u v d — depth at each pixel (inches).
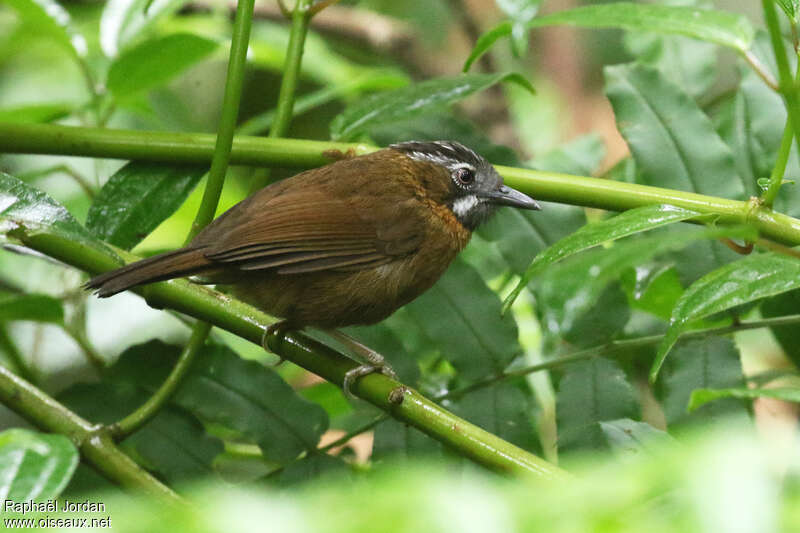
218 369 305.1
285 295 311.0
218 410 301.9
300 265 301.3
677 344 287.9
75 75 528.4
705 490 76.1
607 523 80.4
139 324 450.0
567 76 635.5
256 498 84.2
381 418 294.0
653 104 315.0
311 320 317.1
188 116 507.8
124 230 311.9
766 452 78.7
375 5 631.2
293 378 405.1
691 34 240.7
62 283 367.9
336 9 595.8
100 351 441.1
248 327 271.6
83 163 481.1
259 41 482.6
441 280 316.8
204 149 315.9
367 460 326.3
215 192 297.1
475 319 305.4
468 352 303.1
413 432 288.8
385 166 325.4
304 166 324.2
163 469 301.0
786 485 111.1
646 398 373.7
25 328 437.4
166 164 319.9
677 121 312.2
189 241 297.1
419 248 315.9
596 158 369.7
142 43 343.3
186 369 278.7
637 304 321.4
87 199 445.4
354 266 309.3
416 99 319.6
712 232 153.6
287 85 329.1
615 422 233.6
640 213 204.8
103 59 419.8
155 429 304.3
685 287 297.0
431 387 313.4
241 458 346.9
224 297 277.4
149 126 486.0
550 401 361.7
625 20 246.2
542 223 326.3
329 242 306.2
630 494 81.2
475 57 314.8
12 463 143.0
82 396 314.2
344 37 594.6
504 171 291.6
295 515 79.5
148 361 316.5
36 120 378.9
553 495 82.1
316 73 490.0
